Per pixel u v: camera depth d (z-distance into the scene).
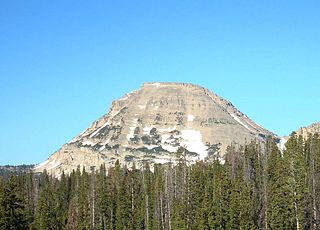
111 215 160.62
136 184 172.00
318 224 125.75
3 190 92.06
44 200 160.00
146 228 159.12
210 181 150.00
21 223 93.56
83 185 178.50
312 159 135.25
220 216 130.00
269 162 145.50
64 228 165.62
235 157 169.88
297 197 124.38
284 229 123.56
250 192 135.00
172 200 154.12
